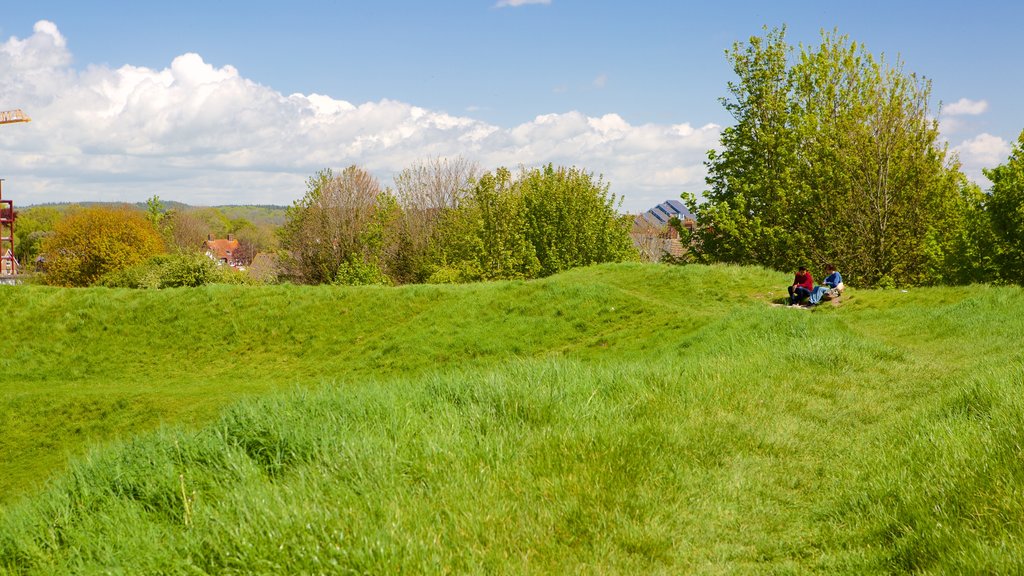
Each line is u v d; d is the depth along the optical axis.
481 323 26.73
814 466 5.78
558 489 4.71
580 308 26.22
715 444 6.13
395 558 3.59
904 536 3.89
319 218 66.44
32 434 21.50
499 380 7.20
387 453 5.08
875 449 5.91
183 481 4.82
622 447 5.50
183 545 3.97
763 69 39.41
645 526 4.32
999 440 4.89
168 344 28.83
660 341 21.23
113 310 30.67
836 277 23.53
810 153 36.91
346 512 4.07
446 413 6.24
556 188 58.41
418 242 68.06
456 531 4.04
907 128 34.94
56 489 5.20
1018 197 30.08
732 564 3.96
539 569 3.71
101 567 4.07
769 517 4.68
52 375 26.83
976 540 3.61
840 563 3.82
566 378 7.74
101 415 22.23
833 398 8.39
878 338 16.00
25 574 4.30
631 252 62.91
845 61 38.06
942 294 20.61
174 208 103.69
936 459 4.90
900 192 34.31
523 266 55.25
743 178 40.00
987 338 14.57
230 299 31.22
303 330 29.08
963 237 31.84
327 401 6.48
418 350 25.39
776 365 10.16
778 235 36.91
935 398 7.67
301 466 5.05
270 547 3.76
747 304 24.70
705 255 41.00
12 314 30.28
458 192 68.19
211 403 22.41
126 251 62.69
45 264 66.38
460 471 4.89
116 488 5.13
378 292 31.09
